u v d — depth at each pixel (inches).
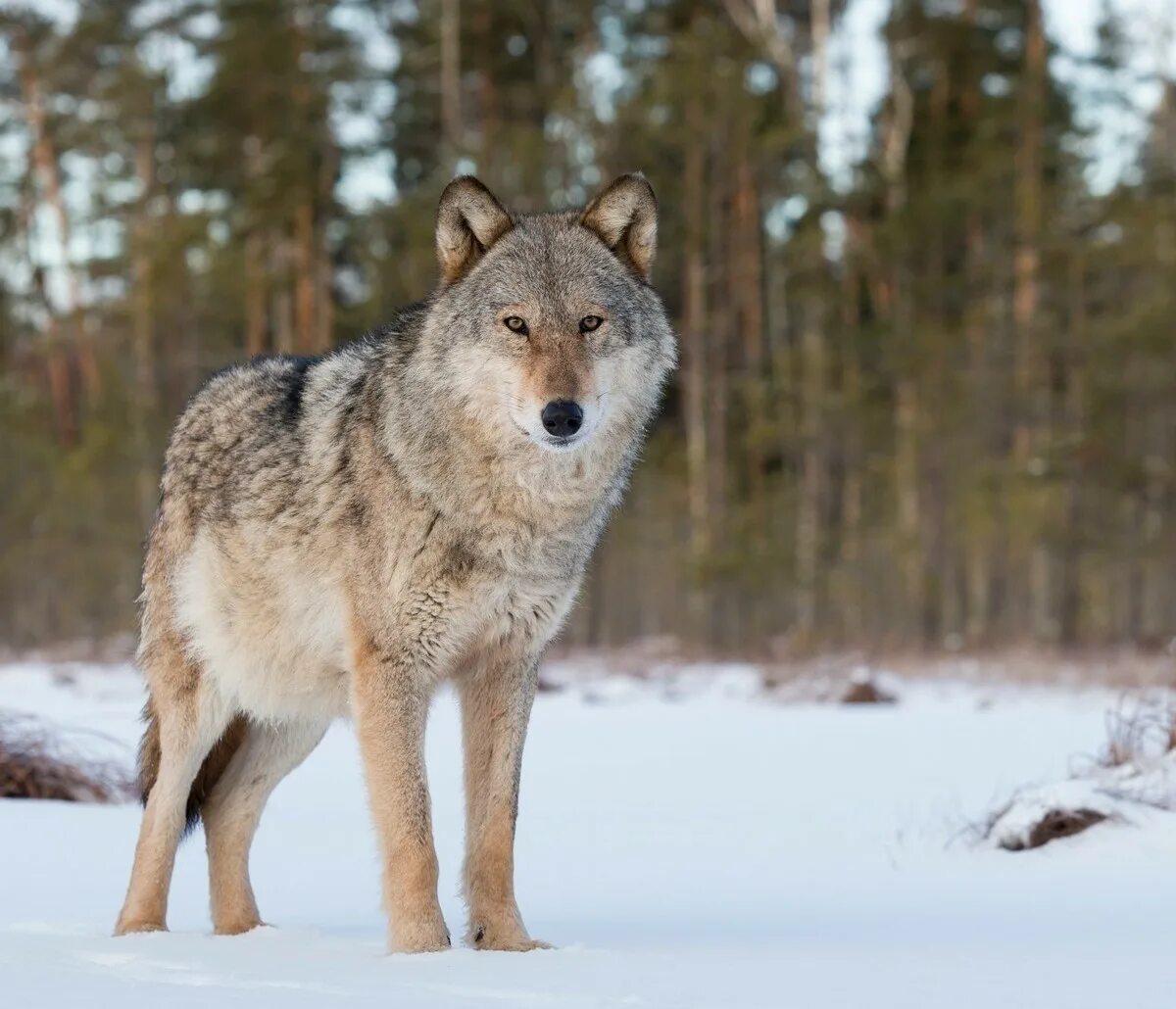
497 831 237.8
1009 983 176.4
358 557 236.8
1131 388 1467.8
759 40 1731.1
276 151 1663.4
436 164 1806.1
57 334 1962.4
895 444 1566.2
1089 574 1663.4
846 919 239.0
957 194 1596.9
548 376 231.8
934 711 739.4
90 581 1558.8
